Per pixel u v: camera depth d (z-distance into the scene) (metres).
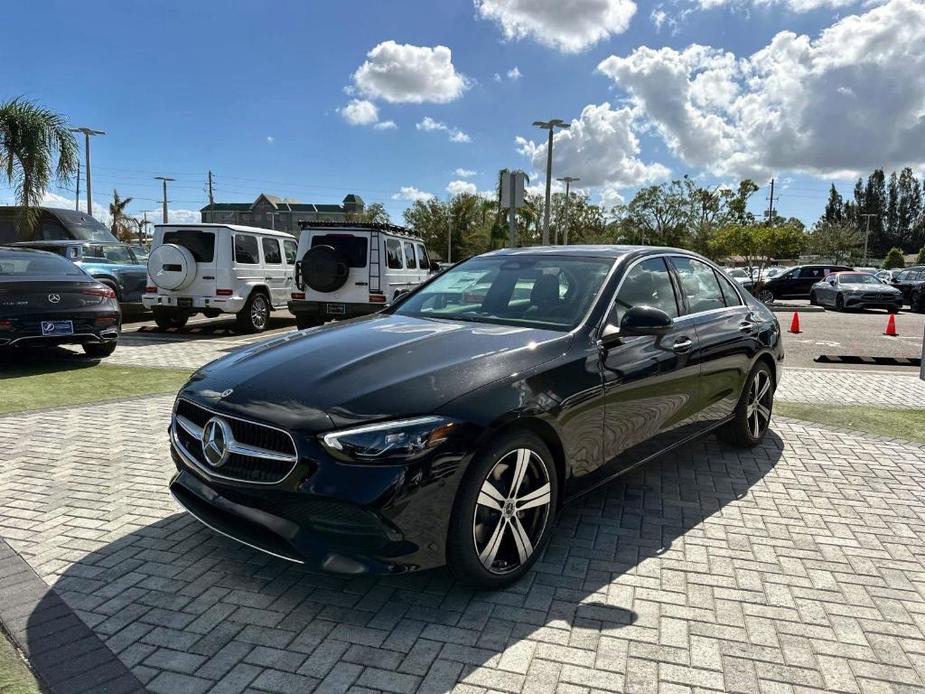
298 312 11.55
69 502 3.95
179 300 12.51
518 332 3.55
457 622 2.77
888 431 5.83
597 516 3.89
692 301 4.59
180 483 3.22
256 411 2.83
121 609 2.83
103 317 8.62
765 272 35.16
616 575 3.18
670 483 4.45
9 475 4.38
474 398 2.85
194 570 3.17
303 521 2.69
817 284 24.56
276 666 2.47
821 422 6.10
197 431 3.09
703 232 51.31
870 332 15.05
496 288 4.19
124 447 4.99
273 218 106.19
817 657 2.56
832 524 3.80
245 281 12.77
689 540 3.58
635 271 4.14
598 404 3.43
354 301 11.27
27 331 7.87
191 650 2.56
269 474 2.77
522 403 2.97
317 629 2.71
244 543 2.83
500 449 2.89
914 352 11.59
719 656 2.56
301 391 2.89
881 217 117.44
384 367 3.05
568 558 3.36
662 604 2.93
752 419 5.16
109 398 6.69
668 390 4.02
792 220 72.38
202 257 12.42
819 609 2.90
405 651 2.57
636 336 3.82
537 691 2.35
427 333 3.58
